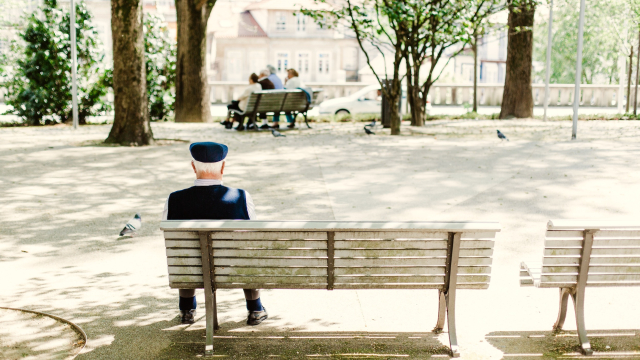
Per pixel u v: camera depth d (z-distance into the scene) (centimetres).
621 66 2723
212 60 5931
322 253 378
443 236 377
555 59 4438
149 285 509
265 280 383
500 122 2039
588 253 379
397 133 1609
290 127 1855
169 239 380
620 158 1123
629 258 383
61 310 454
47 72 1923
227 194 411
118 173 1012
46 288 500
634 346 391
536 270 409
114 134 1368
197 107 2111
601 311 449
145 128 1373
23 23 1984
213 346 388
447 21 1571
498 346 392
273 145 1378
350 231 373
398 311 453
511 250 599
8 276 528
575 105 1450
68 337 405
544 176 965
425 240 377
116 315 445
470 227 369
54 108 1947
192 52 2086
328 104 2602
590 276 385
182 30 2086
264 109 1733
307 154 1232
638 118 2106
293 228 367
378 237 375
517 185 900
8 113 1966
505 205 783
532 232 661
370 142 1434
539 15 3266
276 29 6022
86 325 426
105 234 660
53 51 1922
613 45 2738
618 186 880
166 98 2181
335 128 1841
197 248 381
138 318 440
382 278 383
